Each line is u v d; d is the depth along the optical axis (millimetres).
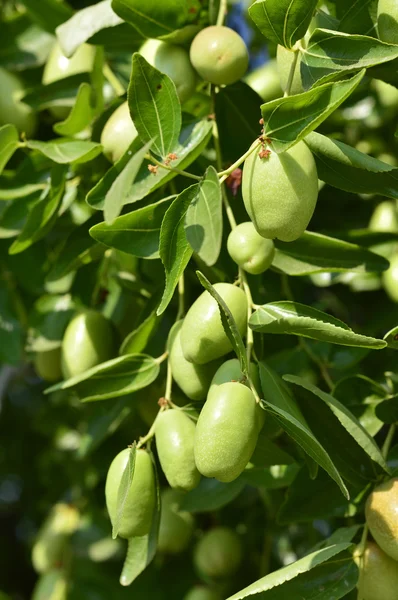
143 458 558
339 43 540
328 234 635
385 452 579
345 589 545
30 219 627
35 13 694
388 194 559
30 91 660
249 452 522
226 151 629
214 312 541
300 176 514
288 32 538
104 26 617
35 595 799
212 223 541
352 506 578
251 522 744
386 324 693
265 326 538
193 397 562
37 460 1025
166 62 601
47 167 648
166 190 621
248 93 618
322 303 695
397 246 648
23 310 726
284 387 555
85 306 673
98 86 647
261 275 632
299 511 580
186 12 599
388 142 717
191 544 743
